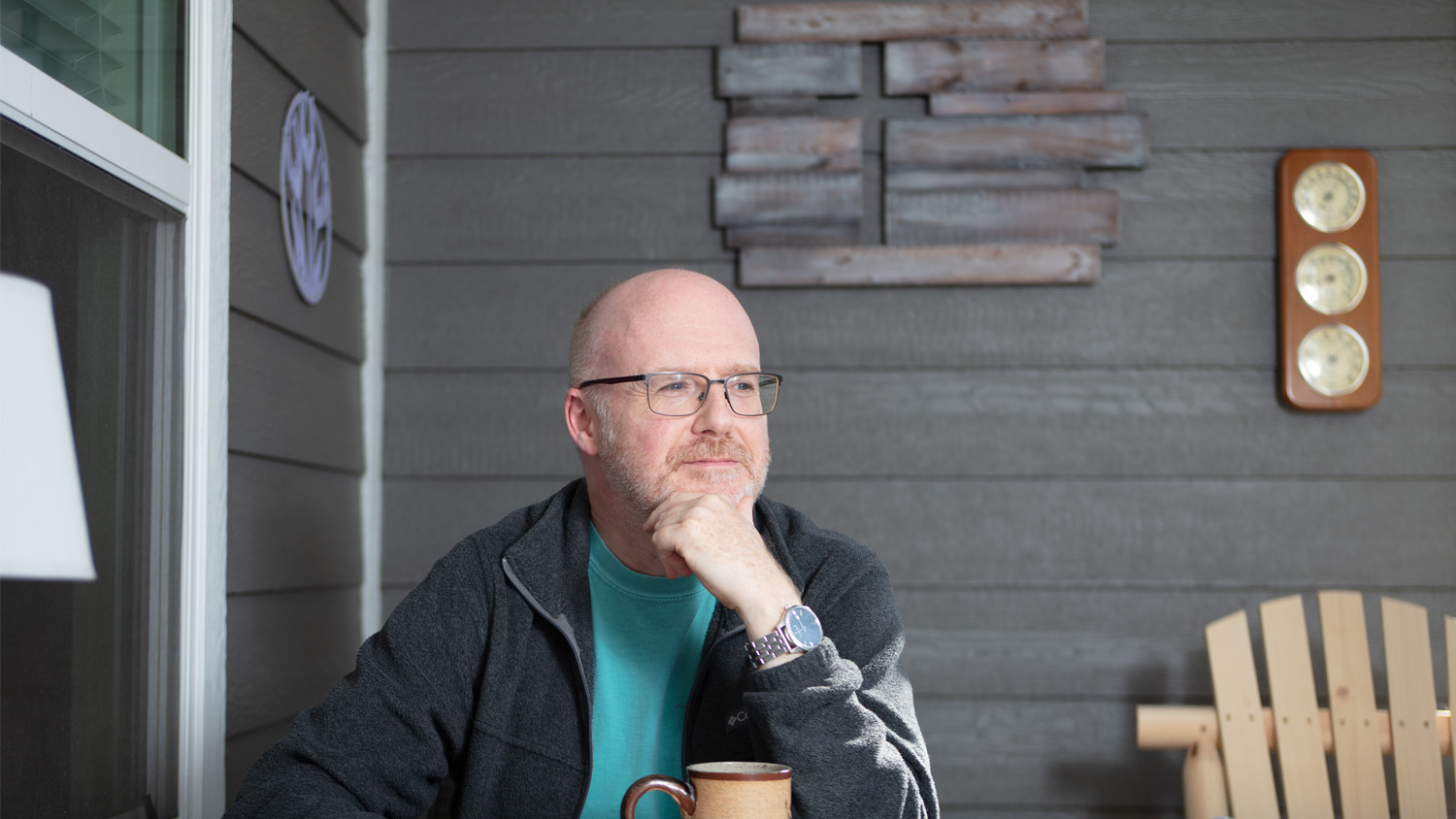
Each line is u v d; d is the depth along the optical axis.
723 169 1.99
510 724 1.14
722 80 1.98
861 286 1.96
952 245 1.96
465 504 1.96
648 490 1.08
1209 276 1.96
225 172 1.40
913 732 1.08
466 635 1.15
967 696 1.91
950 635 1.92
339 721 1.08
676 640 1.17
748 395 1.12
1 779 0.99
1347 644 1.71
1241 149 1.97
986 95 1.97
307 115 1.70
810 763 0.93
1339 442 1.92
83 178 1.12
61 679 1.09
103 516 1.16
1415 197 1.95
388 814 1.06
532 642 1.16
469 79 2.01
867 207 1.99
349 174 1.90
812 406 1.95
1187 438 1.93
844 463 1.94
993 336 1.96
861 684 1.02
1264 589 1.91
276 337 1.59
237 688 1.45
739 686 1.13
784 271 1.95
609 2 2.01
